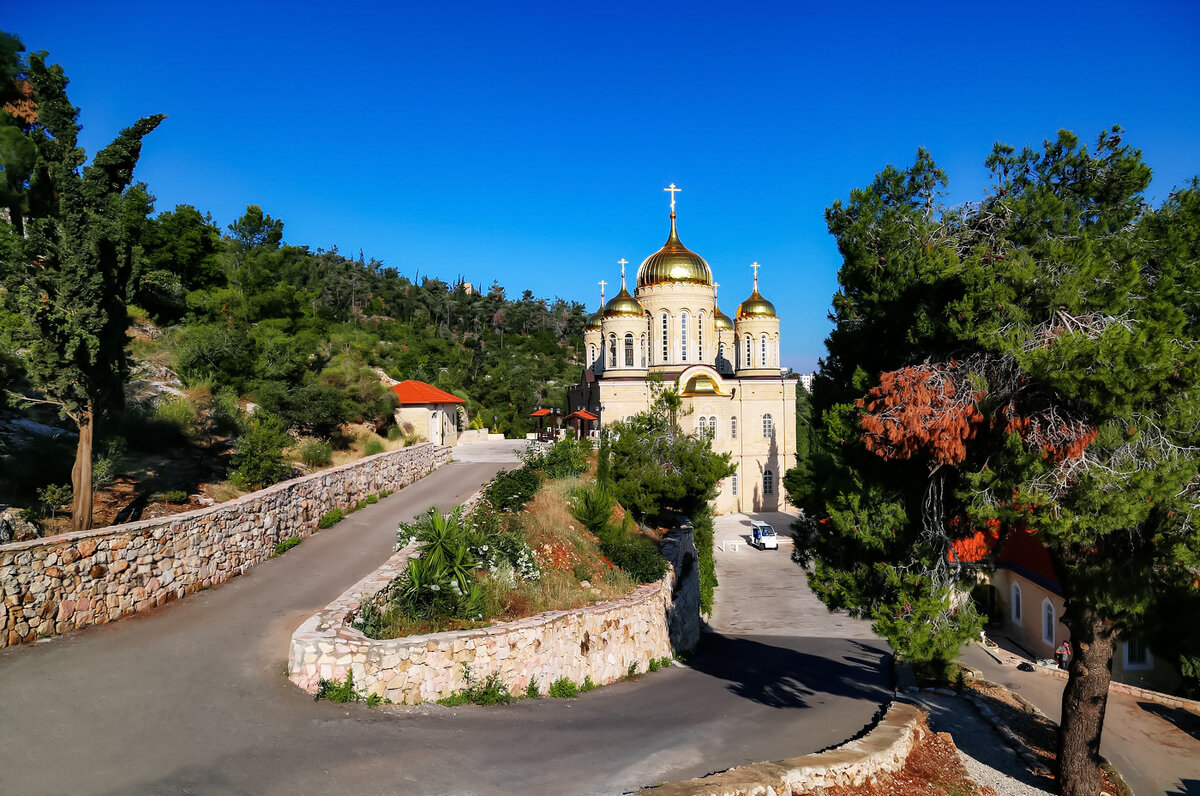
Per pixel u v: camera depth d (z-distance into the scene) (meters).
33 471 17.78
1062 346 10.45
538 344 137.38
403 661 12.44
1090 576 12.67
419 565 14.92
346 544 21.50
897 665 23.48
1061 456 11.19
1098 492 10.62
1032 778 14.92
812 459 16.45
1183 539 11.37
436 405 47.41
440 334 129.88
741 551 48.09
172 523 16.05
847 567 15.04
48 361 15.27
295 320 48.44
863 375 14.15
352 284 139.38
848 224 14.19
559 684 15.10
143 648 13.08
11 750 9.30
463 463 39.66
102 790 8.60
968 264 11.77
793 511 58.88
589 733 12.33
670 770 10.89
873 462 13.78
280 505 20.84
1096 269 11.05
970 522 13.19
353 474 26.62
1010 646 31.22
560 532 22.16
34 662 12.02
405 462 32.50
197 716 10.73
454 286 184.88
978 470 12.34
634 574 22.16
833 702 17.58
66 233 15.52
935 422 11.22
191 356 32.50
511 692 13.95
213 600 16.09
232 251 51.47
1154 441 11.03
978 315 11.77
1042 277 11.23
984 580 14.57
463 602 14.86
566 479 30.47
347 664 12.14
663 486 31.70
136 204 44.75
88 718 10.35
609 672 17.41
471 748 10.84
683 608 24.70
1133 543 12.36
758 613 34.72
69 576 13.61
